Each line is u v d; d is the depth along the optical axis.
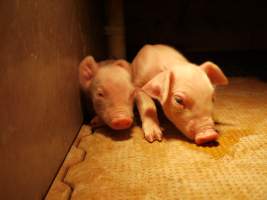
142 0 0.80
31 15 0.24
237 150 0.33
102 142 0.37
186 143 0.35
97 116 0.41
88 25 0.50
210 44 0.82
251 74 0.68
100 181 0.28
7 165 0.19
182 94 0.34
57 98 0.31
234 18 0.81
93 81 0.40
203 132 0.34
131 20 0.81
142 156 0.33
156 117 0.39
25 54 0.22
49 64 0.28
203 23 0.81
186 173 0.29
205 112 0.34
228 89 0.57
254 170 0.29
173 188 0.27
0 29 0.18
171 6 0.80
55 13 0.31
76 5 0.41
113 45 0.66
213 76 0.39
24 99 0.22
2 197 0.18
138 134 0.39
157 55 0.44
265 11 0.79
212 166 0.30
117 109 0.37
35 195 0.24
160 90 0.36
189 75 0.35
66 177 0.29
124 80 0.39
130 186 0.27
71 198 0.26
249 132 0.38
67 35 0.36
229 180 0.28
